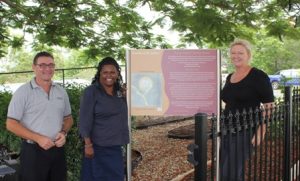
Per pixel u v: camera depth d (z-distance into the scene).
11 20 10.55
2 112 5.57
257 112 4.00
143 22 9.67
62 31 9.78
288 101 4.83
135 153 8.11
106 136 4.57
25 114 4.16
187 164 7.48
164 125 12.24
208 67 4.71
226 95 4.66
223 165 3.62
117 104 4.61
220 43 7.56
